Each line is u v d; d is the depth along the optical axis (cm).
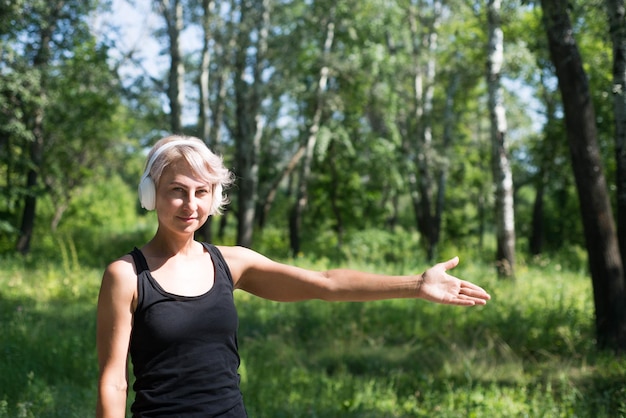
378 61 2314
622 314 886
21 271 1566
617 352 866
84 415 548
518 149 2980
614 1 892
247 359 795
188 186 239
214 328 240
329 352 879
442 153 2502
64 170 2809
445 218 3209
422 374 755
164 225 242
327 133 2316
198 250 252
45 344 769
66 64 2022
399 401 673
